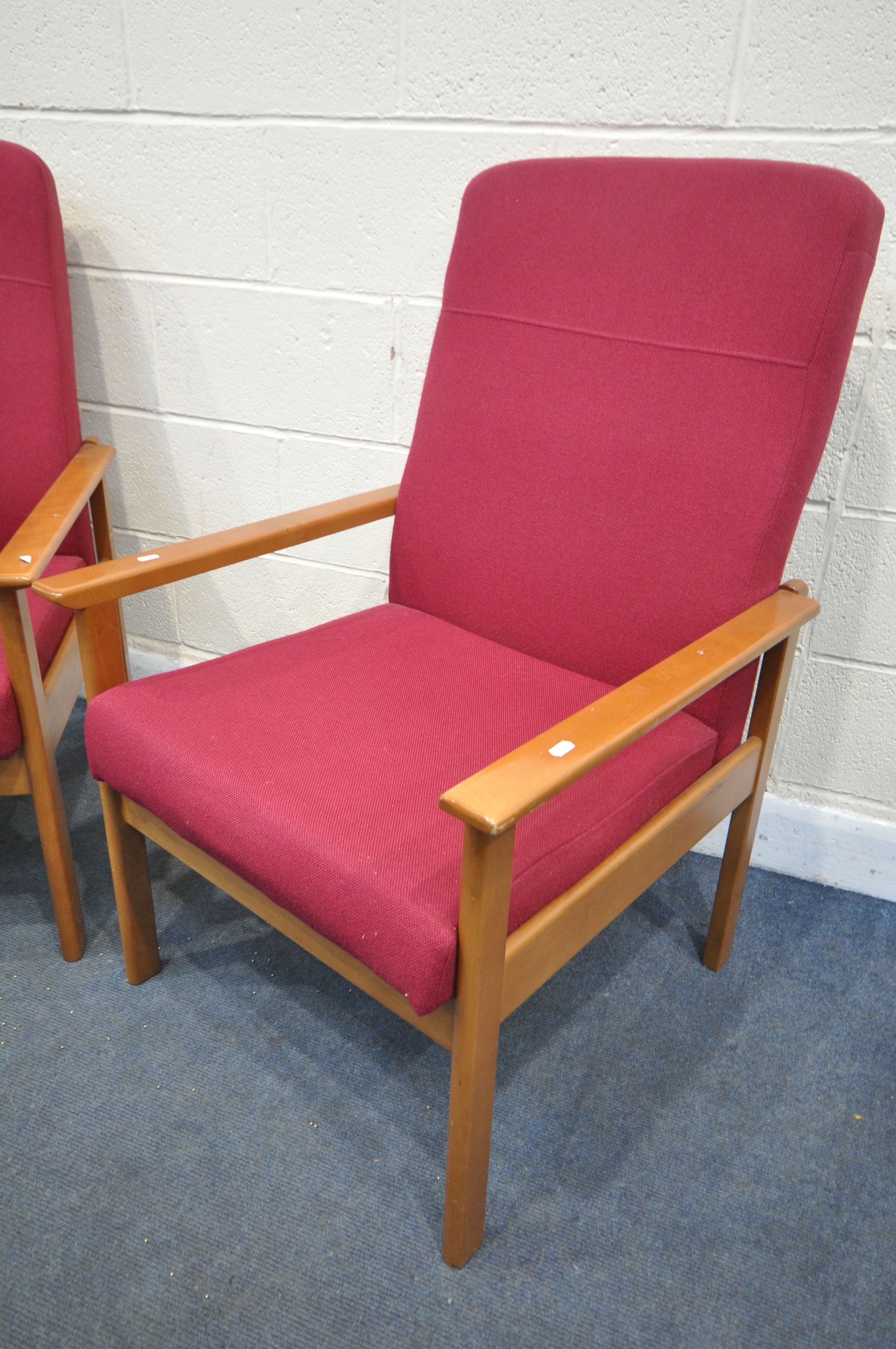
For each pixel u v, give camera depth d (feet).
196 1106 3.31
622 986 3.94
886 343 3.63
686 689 2.54
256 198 4.40
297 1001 3.77
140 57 4.32
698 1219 3.02
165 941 4.05
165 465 5.20
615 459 3.33
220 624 5.51
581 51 3.66
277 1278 2.80
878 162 3.43
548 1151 3.22
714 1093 3.47
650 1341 2.68
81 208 4.76
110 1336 2.64
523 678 3.43
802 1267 2.89
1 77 4.61
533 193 3.40
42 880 4.35
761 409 3.05
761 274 2.99
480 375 3.60
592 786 2.85
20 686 3.30
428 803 2.66
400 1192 3.06
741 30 3.41
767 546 3.10
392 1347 2.64
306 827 2.54
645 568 3.31
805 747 4.42
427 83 3.92
